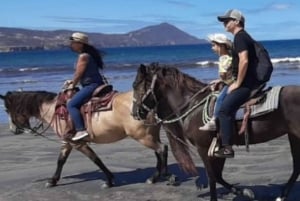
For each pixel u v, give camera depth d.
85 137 11.80
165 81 10.48
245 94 9.67
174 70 10.52
